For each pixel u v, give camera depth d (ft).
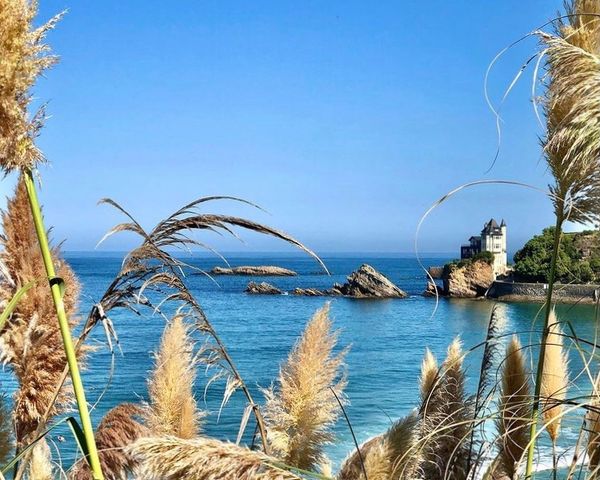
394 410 104.32
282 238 7.37
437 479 9.80
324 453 11.86
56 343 11.15
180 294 9.35
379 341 231.50
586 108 7.98
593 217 9.32
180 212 8.30
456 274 413.59
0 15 7.74
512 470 9.77
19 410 11.07
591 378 8.14
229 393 10.27
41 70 7.98
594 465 7.79
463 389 11.10
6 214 11.19
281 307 358.02
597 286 9.50
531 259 324.60
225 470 5.70
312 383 11.89
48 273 8.04
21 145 7.88
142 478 5.78
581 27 9.05
